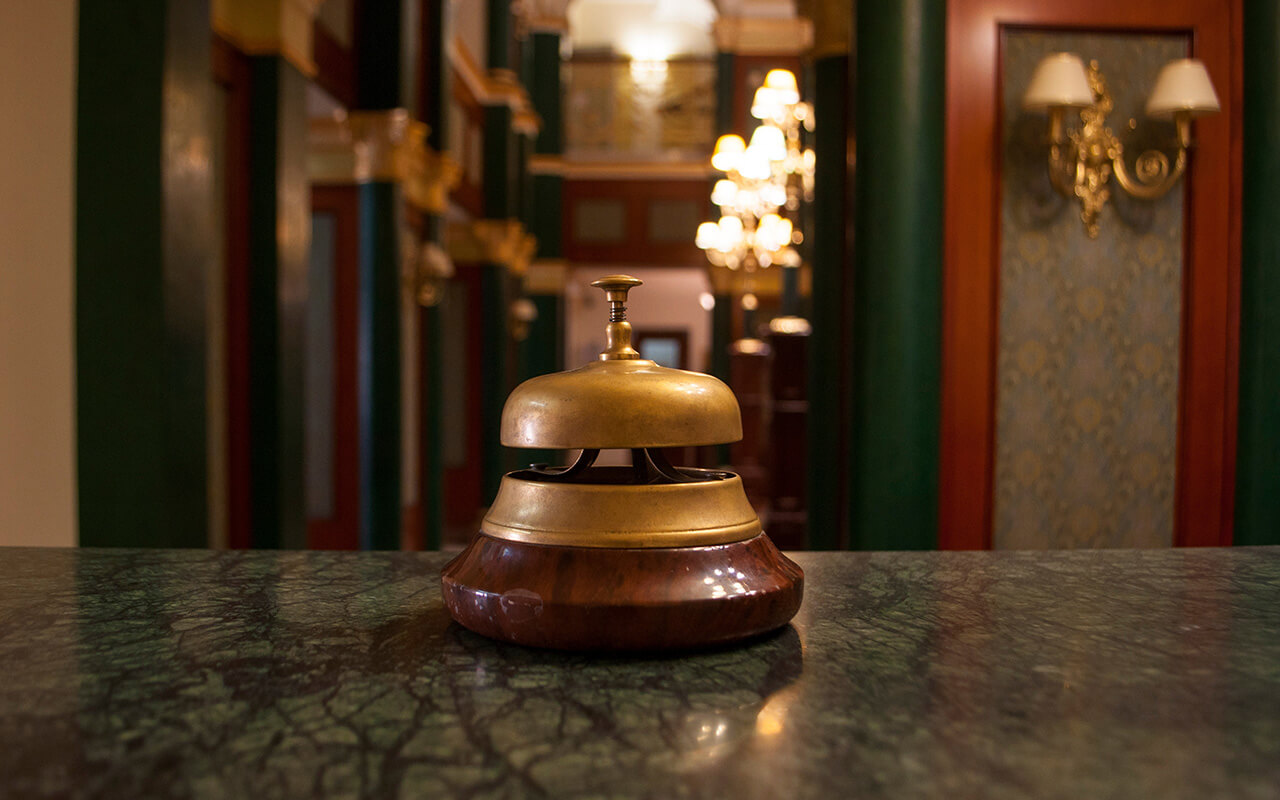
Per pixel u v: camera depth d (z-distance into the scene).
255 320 4.14
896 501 2.53
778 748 0.49
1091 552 1.14
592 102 13.70
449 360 9.94
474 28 9.36
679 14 15.15
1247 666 0.64
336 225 6.13
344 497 6.25
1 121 2.34
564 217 13.42
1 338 2.33
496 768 0.46
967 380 2.59
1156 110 2.47
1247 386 2.59
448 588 0.70
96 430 2.45
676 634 0.64
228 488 4.09
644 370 0.67
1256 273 2.57
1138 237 2.64
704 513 0.67
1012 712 0.54
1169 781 0.45
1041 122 2.61
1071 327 2.63
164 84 2.46
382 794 0.43
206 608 0.81
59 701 0.56
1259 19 2.55
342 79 5.43
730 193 6.79
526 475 0.75
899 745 0.49
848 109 3.68
